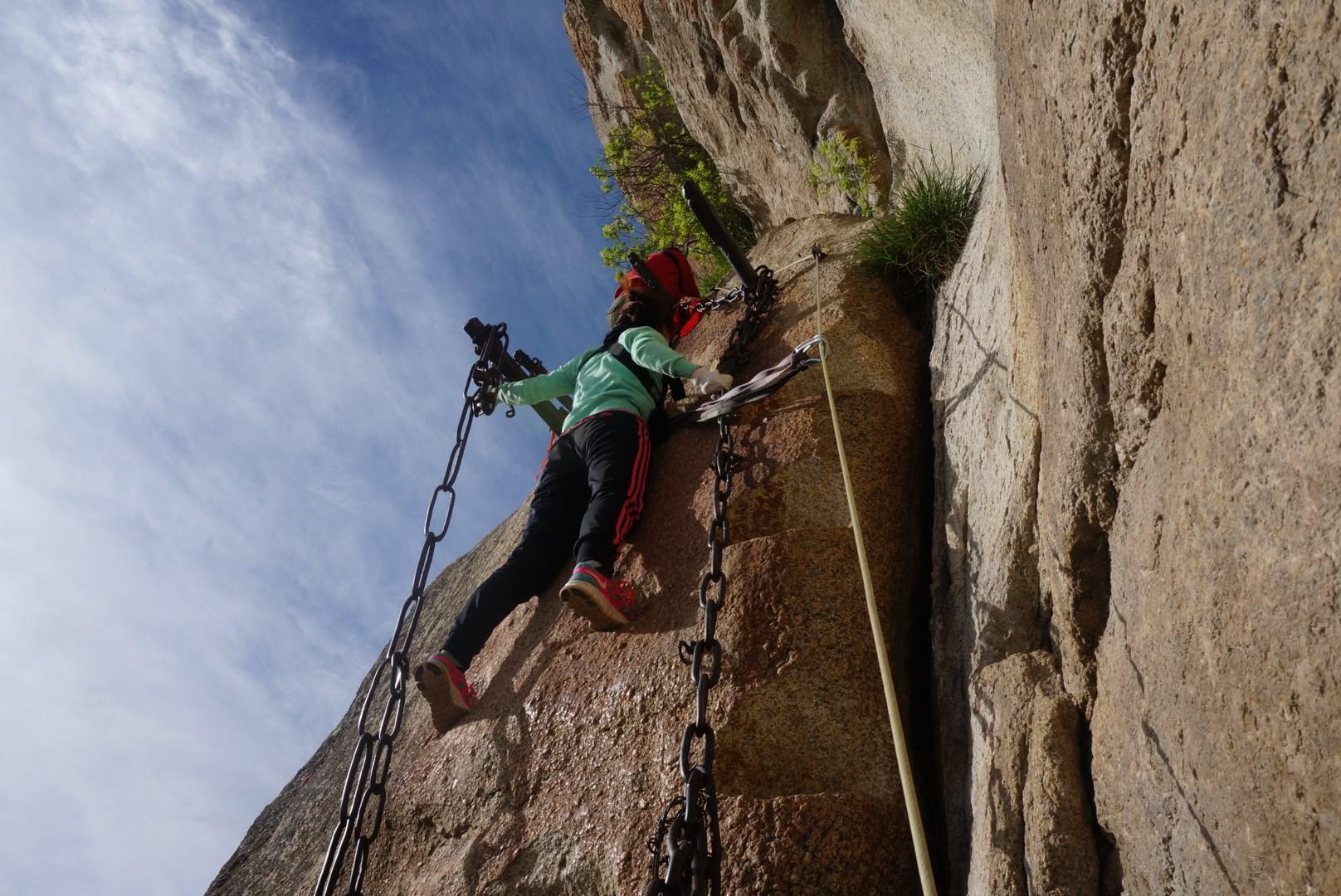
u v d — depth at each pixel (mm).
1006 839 1928
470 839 2826
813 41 4883
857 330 3576
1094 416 1821
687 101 6137
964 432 2881
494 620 3229
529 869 2619
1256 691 1262
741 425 3385
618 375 3572
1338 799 1114
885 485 3072
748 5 5008
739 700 2543
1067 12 1815
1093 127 1744
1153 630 1579
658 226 6719
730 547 2920
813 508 3004
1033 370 2354
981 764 2158
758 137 5691
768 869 2221
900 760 1735
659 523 3297
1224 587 1344
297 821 4289
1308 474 1160
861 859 2244
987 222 3338
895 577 2877
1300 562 1171
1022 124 2184
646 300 3889
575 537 3436
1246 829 1296
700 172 6602
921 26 3705
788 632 2645
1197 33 1413
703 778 2041
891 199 4645
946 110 3988
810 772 2459
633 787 2562
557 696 2953
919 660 2785
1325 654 1127
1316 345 1149
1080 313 1841
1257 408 1268
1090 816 1813
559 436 3580
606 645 2998
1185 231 1475
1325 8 1122
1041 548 2195
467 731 3121
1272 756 1231
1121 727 1706
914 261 3777
